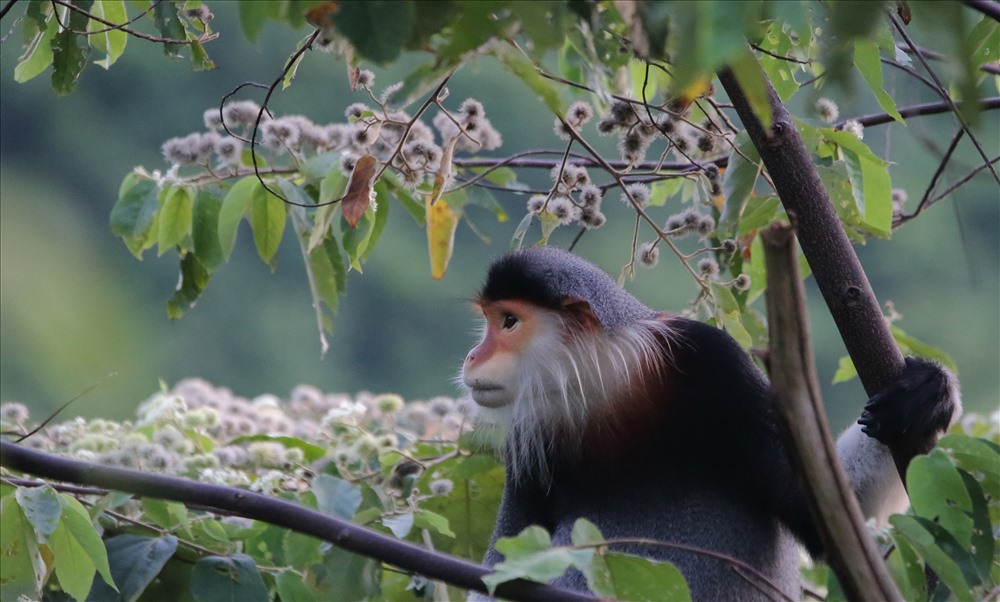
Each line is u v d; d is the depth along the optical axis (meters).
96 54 17.89
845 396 24.08
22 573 6.40
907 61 7.57
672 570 4.95
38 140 30.06
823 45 4.44
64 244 29.20
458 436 8.26
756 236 8.30
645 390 7.03
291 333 27.94
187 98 30.27
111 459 7.27
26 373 26.84
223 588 6.50
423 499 7.69
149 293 29.44
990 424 9.23
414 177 7.50
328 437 8.53
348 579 6.82
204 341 27.75
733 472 7.02
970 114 3.82
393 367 28.11
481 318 8.27
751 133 6.44
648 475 7.08
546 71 5.32
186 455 7.72
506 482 7.48
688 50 3.82
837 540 4.32
